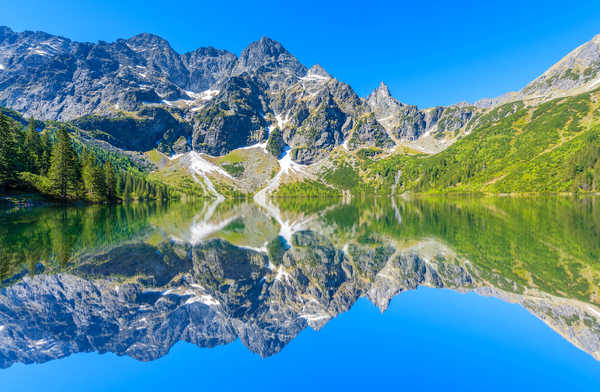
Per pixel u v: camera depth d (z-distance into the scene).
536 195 159.75
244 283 29.86
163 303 24.33
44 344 17.55
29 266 28.23
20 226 49.75
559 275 25.23
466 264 30.62
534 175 183.25
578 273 25.47
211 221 77.19
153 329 20.52
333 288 28.06
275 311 24.39
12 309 20.50
